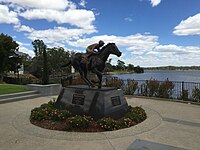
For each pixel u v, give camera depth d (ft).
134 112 23.91
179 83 40.52
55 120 21.47
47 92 44.37
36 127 19.83
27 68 146.51
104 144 15.64
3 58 92.63
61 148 14.85
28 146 15.20
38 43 176.76
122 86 45.65
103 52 24.26
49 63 109.19
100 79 24.43
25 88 47.42
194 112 27.27
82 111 22.62
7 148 14.80
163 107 30.83
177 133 18.30
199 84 38.73
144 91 42.86
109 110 21.89
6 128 19.56
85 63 25.17
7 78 87.56
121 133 18.15
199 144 15.74
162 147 15.02
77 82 48.49
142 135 17.70
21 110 28.17
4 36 94.38
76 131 18.71
